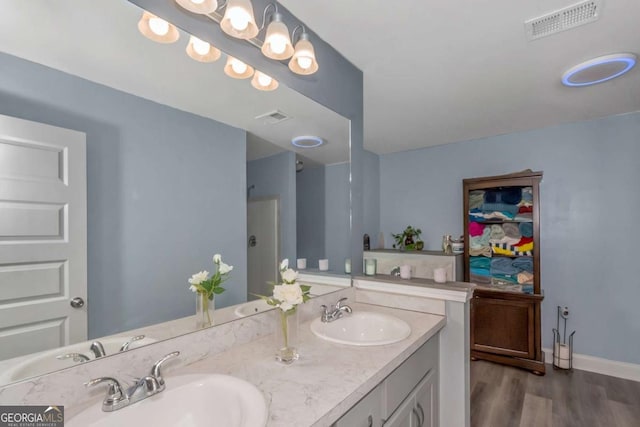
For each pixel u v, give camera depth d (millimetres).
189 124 1208
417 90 2199
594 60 1779
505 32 1552
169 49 1118
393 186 3867
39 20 846
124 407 817
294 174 1644
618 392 2416
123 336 988
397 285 1840
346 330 1629
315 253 1779
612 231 2709
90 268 935
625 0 1312
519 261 2889
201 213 1254
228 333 1238
